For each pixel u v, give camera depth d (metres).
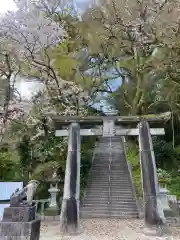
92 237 8.42
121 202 13.43
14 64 14.43
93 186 15.08
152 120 10.03
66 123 10.56
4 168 15.84
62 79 16.28
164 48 15.92
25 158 15.65
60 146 14.86
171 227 10.08
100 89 21.44
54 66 16.14
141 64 18.41
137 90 19.45
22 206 6.91
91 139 21.97
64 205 9.12
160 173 12.39
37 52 15.21
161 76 17.67
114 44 18.69
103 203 13.48
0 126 14.55
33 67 15.41
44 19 14.91
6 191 10.27
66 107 15.70
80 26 18.31
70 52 18.17
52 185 12.66
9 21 13.98
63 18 18.47
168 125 20.47
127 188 14.73
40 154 15.09
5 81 14.74
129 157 18.78
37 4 16.25
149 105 19.48
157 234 8.43
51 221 11.37
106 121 10.15
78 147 9.96
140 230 9.43
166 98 17.64
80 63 18.34
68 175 9.48
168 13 15.14
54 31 15.03
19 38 14.15
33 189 7.30
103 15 17.94
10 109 14.99
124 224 10.65
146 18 16.11
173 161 16.83
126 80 21.48
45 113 14.84
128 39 18.03
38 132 15.34
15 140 15.76
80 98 17.36
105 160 18.52
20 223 6.63
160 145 17.28
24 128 15.55
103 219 11.90
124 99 21.47
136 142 20.58
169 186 14.11
